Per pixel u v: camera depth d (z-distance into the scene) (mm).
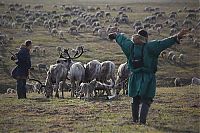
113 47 65625
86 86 21234
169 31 85500
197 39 72812
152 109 16188
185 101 18719
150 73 12852
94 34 79062
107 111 15914
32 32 78438
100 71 23609
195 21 99688
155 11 121125
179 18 105375
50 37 73625
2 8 116938
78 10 119500
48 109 16625
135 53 12844
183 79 49906
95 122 13625
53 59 57344
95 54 59625
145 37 12930
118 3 153250
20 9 114000
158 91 23656
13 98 21625
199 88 25891
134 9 128625
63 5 130000
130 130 12148
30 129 12812
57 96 22875
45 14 105625
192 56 61812
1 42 64062
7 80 46375
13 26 83312
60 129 12641
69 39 72500
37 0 151000
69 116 14922
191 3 144625
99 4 148000
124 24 94812
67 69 23219
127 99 20078
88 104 18047
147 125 12969
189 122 13625
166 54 62344
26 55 21500
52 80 23031
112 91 22875
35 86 36625
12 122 14008
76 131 12281
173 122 13578
